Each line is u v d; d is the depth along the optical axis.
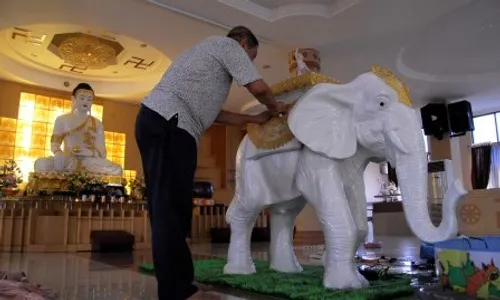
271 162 2.55
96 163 8.54
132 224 7.38
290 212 2.77
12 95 10.32
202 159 12.88
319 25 6.91
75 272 3.40
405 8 6.41
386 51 8.05
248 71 1.85
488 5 6.92
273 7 6.73
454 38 8.16
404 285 2.12
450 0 6.22
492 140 13.60
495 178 12.88
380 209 11.51
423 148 2.06
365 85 2.22
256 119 2.43
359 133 2.22
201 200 9.91
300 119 2.29
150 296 2.18
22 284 2.25
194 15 6.60
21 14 6.62
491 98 11.66
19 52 9.56
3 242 6.43
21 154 10.25
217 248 6.77
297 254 4.94
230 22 6.82
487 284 1.36
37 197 6.74
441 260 1.53
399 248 5.58
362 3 6.25
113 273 3.30
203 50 1.84
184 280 1.60
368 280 2.34
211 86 1.82
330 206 2.15
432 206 5.69
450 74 10.00
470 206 3.08
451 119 11.34
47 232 6.58
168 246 1.59
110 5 6.36
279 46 7.67
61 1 6.28
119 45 9.33
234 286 2.25
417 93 10.91
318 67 7.80
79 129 8.94
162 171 1.66
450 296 1.42
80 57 9.58
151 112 1.75
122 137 11.77
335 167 2.24
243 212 2.70
